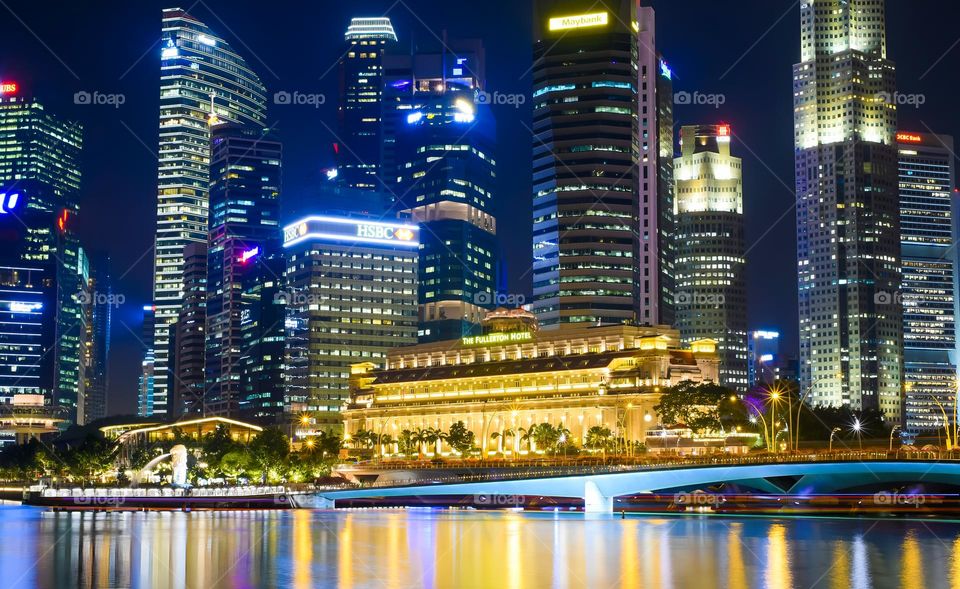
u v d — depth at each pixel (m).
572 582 172.38
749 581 172.75
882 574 178.62
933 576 176.38
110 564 193.00
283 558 199.75
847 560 194.25
